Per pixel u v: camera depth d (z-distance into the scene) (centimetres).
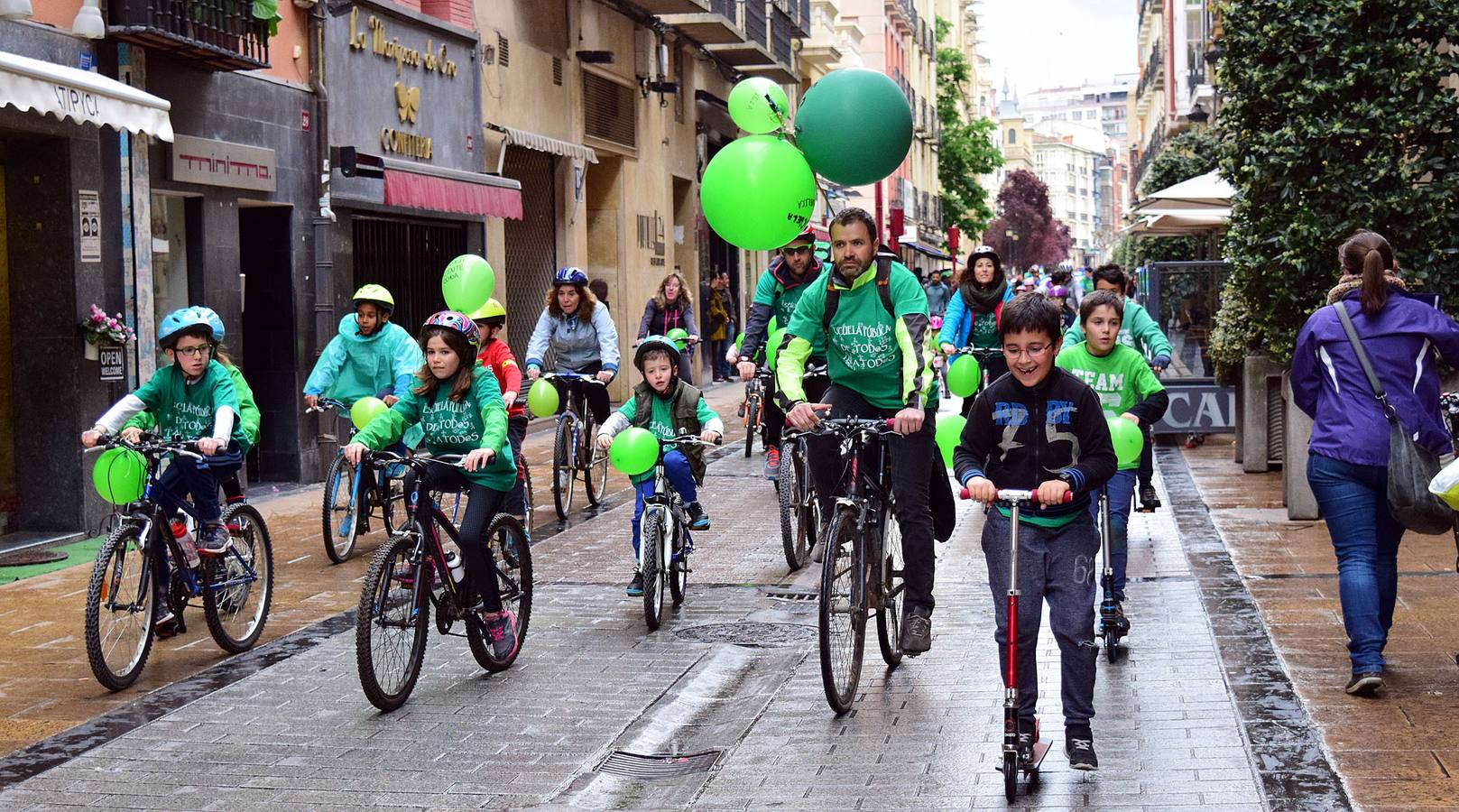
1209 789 504
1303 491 1063
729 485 1391
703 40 2753
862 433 633
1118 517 700
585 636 789
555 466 1173
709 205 760
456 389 685
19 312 1102
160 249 1251
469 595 696
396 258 1642
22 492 1110
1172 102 4622
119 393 1144
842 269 648
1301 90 1034
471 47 1783
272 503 1296
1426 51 1012
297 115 1409
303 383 1415
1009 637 503
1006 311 522
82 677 712
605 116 2281
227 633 757
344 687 688
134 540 696
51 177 1093
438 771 562
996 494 507
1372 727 561
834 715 623
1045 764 542
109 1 1130
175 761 577
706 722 637
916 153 6294
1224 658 677
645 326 1413
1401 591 798
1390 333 613
